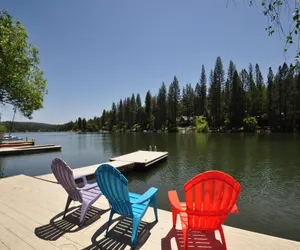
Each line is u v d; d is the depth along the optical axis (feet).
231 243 5.31
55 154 41.81
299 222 11.34
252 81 109.40
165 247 5.17
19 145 50.55
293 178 20.40
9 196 9.41
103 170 5.47
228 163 28.22
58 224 6.55
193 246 5.19
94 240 5.57
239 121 100.42
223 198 4.69
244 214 12.41
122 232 6.01
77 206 8.16
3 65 19.62
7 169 26.71
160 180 20.47
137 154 31.27
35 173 24.30
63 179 6.84
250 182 19.19
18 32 22.38
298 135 76.95
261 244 5.24
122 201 5.54
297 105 88.02
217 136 81.05
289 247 5.09
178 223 6.53
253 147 44.39
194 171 24.14
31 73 25.12
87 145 61.67
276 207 13.41
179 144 55.67
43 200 8.86
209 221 4.96
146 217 7.06
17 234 5.90
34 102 24.16
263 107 103.50
